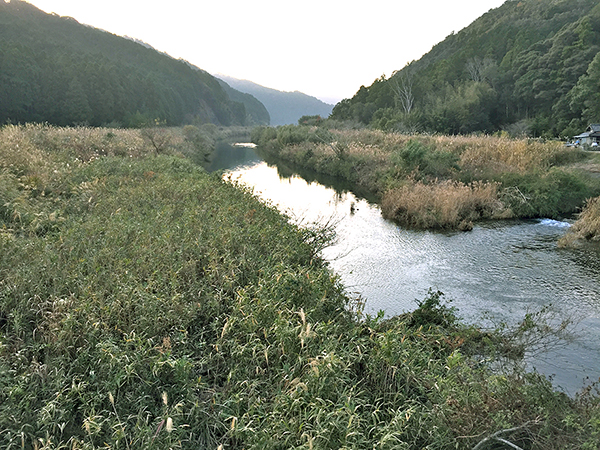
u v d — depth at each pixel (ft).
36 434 10.21
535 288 27.78
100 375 12.09
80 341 13.58
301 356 13.69
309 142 114.62
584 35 160.45
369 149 84.74
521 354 18.94
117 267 18.30
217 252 21.15
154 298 15.34
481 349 19.08
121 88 225.35
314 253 26.66
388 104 216.13
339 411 10.73
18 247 19.63
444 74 220.23
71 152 53.93
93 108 201.67
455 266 32.12
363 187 69.00
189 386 12.15
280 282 17.94
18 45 200.85
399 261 33.19
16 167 33.55
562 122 147.54
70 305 15.03
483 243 37.99
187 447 10.78
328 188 68.54
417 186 51.55
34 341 13.80
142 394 11.84
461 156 66.08
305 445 9.68
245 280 19.44
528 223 44.98
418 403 12.92
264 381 12.84
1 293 15.62
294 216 46.44
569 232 40.47
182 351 13.94
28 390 11.45
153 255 20.10
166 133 108.58
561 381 17.11
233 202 33.60
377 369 13.92
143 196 32.96
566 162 64.39
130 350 12.98
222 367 14.01
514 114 181.57
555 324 22.48
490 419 11.66
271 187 69.10
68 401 10.98
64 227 24.35
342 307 18.99
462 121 165.07
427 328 19.95
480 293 26.94
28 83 177.27
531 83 173.47
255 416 11.01
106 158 51.44
